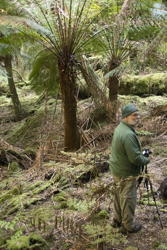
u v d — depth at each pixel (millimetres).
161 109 6805
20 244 3174
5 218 3852
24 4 5602
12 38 5992
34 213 3387
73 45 5469
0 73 7660
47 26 5582
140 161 3172
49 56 6102
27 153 6082
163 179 4469
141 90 9383
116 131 3273
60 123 7117
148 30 6348
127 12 5949
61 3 5477
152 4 6121
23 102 10469
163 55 7707
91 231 2861
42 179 4812
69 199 3479
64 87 5574
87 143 5707
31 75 6668
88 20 5695
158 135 6223
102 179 4508
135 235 3395
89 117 6816
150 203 3928
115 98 6926
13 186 4660
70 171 4367
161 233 3402
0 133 8289
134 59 7262
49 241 3318
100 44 6277
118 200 3391
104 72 7785
